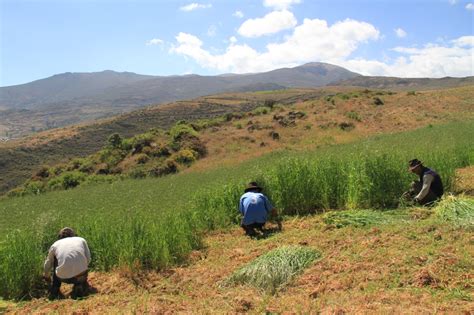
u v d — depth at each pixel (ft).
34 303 27.81
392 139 114.11
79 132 360.48
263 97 540.11
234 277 26.45
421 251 24.61
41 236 35.12
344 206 41.52
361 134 164.35
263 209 37.91
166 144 171.73
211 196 46.83
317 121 181.68
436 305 18.11
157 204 61.82
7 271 29.55
